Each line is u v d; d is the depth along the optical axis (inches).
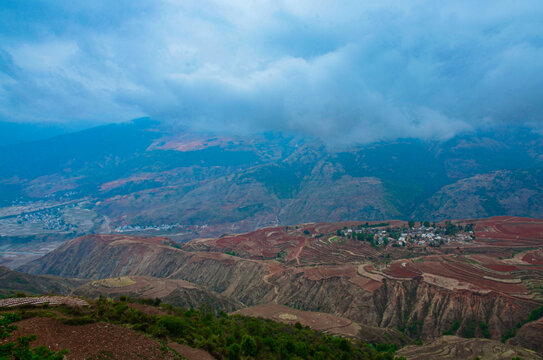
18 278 6894.7
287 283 7145.7
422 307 5546.3
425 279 6092.5
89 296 6161.4
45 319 1738.4
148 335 1945.1
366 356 3619.6
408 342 4837.6
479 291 5442.9
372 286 6190.9
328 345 3440.0
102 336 1724.9
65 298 2137.1
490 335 4795.8
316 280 6835.6
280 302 6648.6
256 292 7278.5
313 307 6294.3
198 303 6082.7
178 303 5925.2
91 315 1967.3
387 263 7185.0
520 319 4822.8
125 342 1738.4
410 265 6830.7
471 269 6368.1
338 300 6215.6
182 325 2215.8
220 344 2277.3
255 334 3058.6
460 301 5383.9
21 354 1343.5
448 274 6195.9
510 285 5610.2
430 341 4660.4
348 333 4616.1
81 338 1641.2
